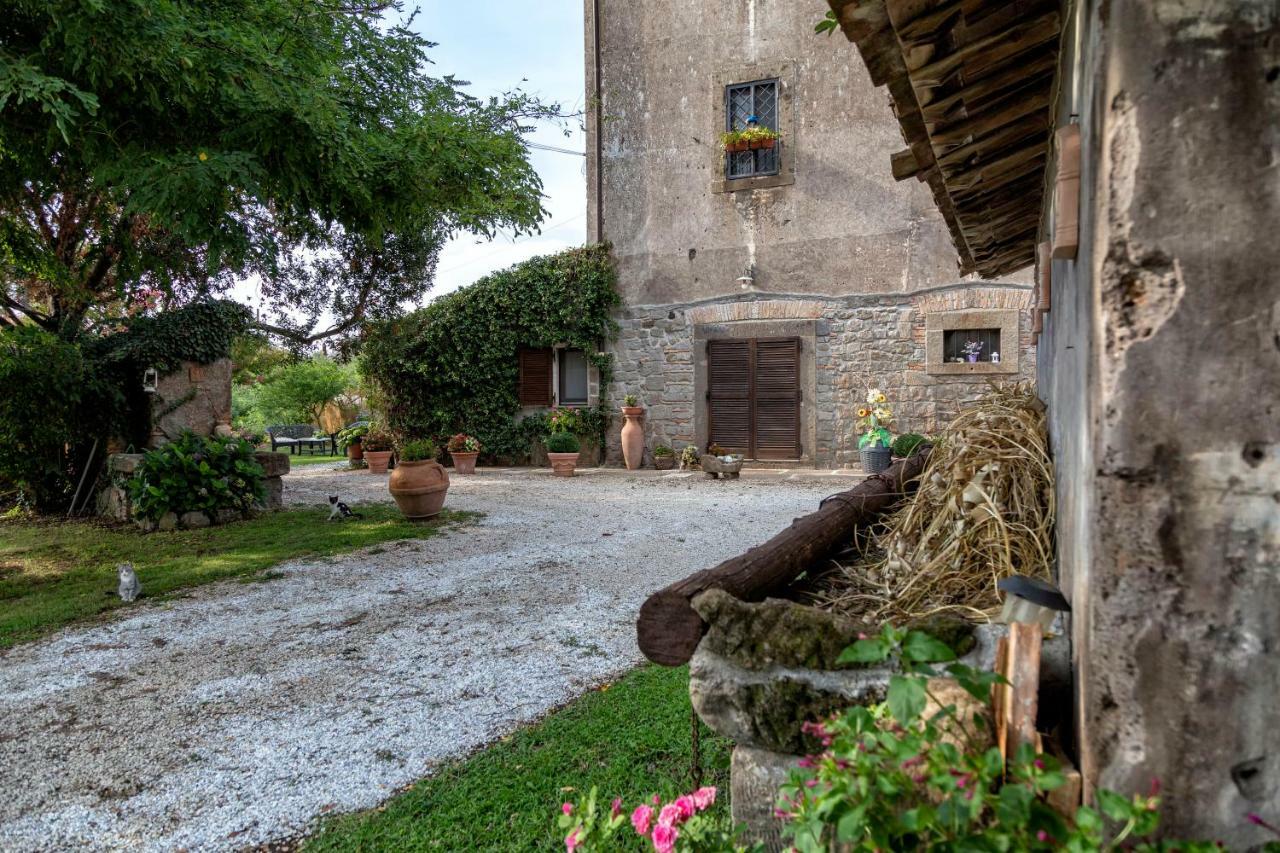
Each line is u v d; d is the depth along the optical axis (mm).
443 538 6418
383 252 11938
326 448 19312
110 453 8438
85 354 8523
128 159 4285
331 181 5137
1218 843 972
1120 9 969
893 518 2766
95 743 2699
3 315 9117
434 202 6016
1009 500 2098
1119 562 998
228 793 2340
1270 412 933
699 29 10742
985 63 1788
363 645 3721
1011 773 1084
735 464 9945
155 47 3822
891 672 1343
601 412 11516
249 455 7711
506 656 3506
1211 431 951
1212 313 946
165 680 3303
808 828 1108
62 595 4812
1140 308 973
